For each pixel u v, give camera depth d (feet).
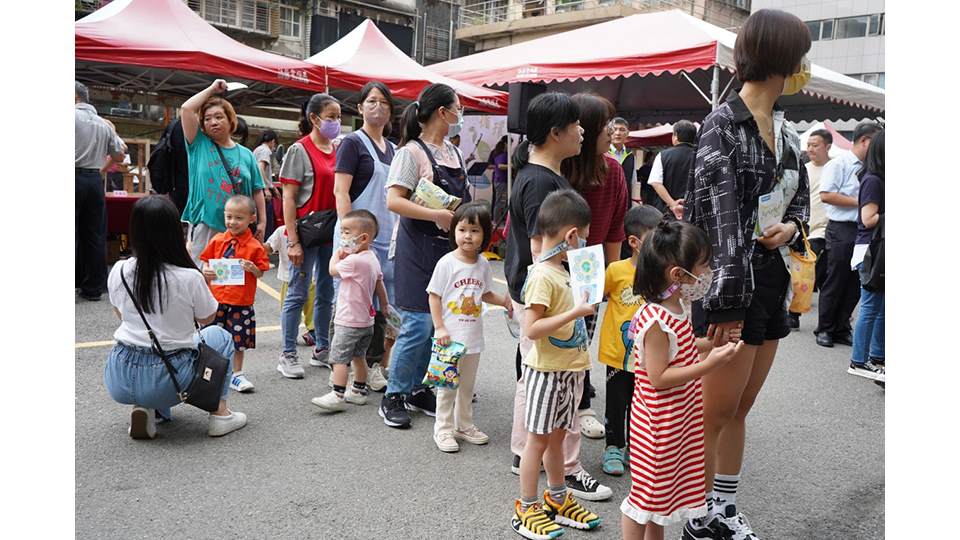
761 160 8.23
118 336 11.46
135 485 10.13
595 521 9.43
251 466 10.95
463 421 12.28
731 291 7.96
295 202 15.58
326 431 12.56
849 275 20.45
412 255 12.60
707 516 9.10
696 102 40.57
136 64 23.63
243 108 38.40
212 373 11.59
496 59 34.55
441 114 12.79
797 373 17.90
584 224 9.23
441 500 10.10
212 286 14.20
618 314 11.18
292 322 15.53
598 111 10.96
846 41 100.32
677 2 82.64
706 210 8.25
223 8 65.21
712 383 8.61
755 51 8.10
